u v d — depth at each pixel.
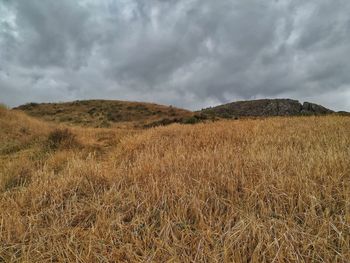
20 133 11.91
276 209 3.00
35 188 4.07
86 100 50.72
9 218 3.14
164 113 44.44
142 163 4.78
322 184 3.41
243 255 2.38
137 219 3.03
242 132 8.34
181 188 3.58
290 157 4.62
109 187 4.02
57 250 2.61
